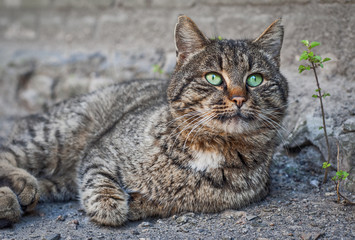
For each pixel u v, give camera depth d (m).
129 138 0.63
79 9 1.01
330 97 0.71
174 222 0.60
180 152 0.60
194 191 0.60
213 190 0.60
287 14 0.78
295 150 0.73
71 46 1.02
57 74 0.98
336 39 0.72
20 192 0.62
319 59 0.62
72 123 0.71
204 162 0.60
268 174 0.64
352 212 0.58
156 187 0.60
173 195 0.60
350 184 0.62
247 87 0.60
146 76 0.91
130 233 0.58
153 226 0.59
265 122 0.60
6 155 0.69
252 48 0.62
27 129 0.72
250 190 0.62
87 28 1.00
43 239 0.56
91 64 0.96
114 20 0.97
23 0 1.08
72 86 0.97
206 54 0.61
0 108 1.01
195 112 0.60
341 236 0.55
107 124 0.70
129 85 0.76
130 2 0.95
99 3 0.99
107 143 0.65
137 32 0.95
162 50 0.92
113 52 0.96
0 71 1.02
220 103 0.58
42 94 0.99
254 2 0.82
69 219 0.62
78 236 0.57
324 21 0.73
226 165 0.60
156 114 0.63
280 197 0.64
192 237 0.56
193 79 0.60
